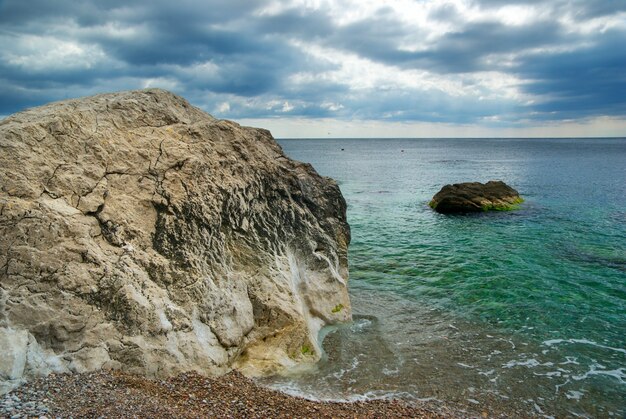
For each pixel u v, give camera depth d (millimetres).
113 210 12109
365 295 19812
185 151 14383
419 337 15789
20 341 9352
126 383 9781
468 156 156000
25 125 11961
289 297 14664
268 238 15734
